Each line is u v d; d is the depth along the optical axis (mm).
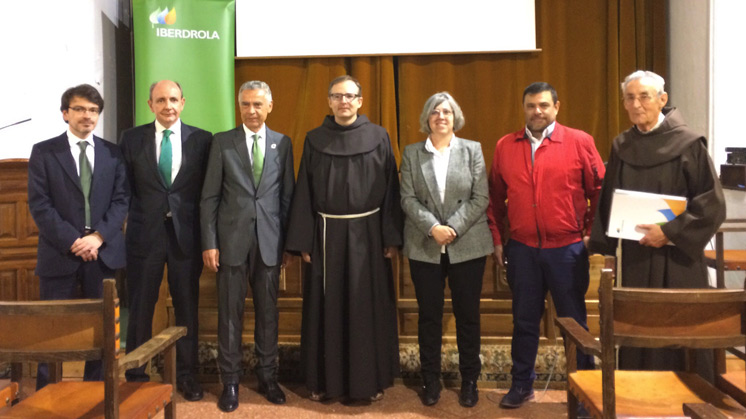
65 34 3883
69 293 2615
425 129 2844
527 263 2723
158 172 2799
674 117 2402
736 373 1941
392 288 2916
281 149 2898
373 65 4551
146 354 1780
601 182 2695
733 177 3303
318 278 2830
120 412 1800
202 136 2926
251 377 3205
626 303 1634
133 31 4375
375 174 2803
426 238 2760
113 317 1615
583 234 2783
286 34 4488
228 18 4418
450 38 4430
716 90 3547
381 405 2852
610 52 4414
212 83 4367
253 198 2812
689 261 2332
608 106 4453
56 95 3826
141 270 2809
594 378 1979
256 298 2857
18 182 3316
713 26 3549
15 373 1987
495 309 3160
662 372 2025
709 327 1623
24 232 3338
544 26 4461
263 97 2809
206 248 2773
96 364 2693
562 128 2715
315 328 2846
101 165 2668
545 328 3117
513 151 2764
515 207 2727
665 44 4336
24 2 3693
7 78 3627
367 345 2773
